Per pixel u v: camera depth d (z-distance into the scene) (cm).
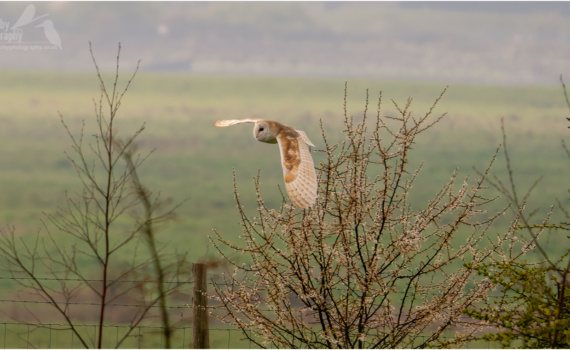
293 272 3169
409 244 3150
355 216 3141
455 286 3183
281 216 3181
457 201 3177
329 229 3164
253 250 3175
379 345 3203
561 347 2900
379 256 3142
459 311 3142
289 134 2945
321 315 3200
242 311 3244
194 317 3266
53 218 2939
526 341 2862
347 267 3166
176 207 2914
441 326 3172
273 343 3266
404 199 3194
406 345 3278
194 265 3262
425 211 3234
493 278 3005
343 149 3212
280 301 3209
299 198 2797
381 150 3125
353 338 3300
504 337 2808
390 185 3145
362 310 3172
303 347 3309
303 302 3228
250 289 3244
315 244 3150
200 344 3256
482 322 3119
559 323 2681
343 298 3316
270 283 3219
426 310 3150
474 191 3178
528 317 2819
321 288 3200
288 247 3278
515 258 3073
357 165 3141
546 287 2809
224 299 3241
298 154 2875
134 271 2870
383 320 3198
